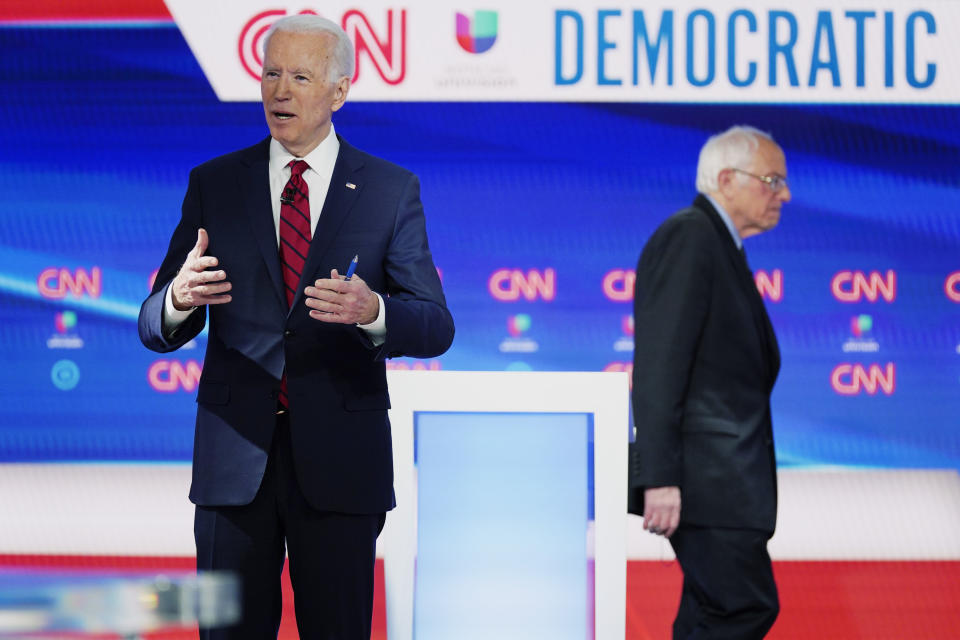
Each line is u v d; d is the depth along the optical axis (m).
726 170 9.75
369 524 7.63
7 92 16.42
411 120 16.41
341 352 7.57
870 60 16.34
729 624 9.02
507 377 8.34
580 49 16.36
